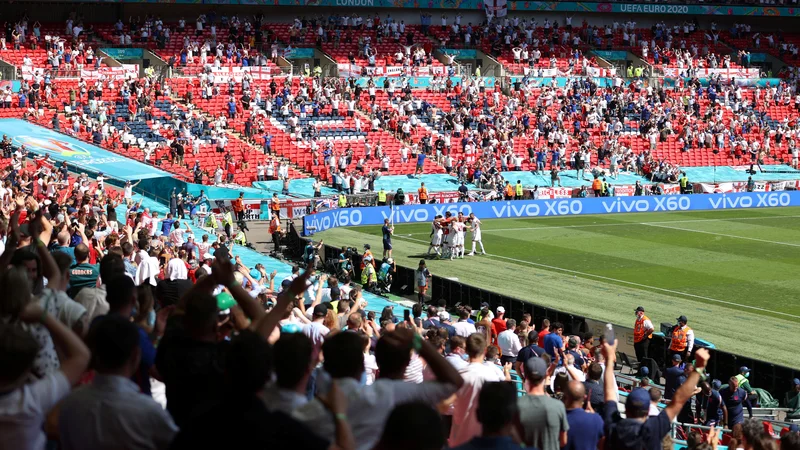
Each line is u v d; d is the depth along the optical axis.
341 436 5.64
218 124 62.25
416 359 10.83
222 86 67.56
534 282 39.09
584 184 66.75
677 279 40.09
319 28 76.62
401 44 79.50
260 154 61.34
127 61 69.38
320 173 62.00
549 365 14.70
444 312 20.86
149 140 59.06
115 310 7.20
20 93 58.94
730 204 65.62
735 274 41.28
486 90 76.00
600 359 18.33
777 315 33.75
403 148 65.88
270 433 5.15
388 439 4.80
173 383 6.57
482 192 61.91
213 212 48.84
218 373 6.56
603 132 73.62
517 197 62.12
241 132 64.25
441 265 42.91
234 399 5.27
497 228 55.06
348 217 54.88
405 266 40.00
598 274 41.16
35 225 8.88
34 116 57.28
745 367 23.28
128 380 5.96
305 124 66.81
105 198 41.88
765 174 72.62
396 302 34.50
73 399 5.82
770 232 54.00
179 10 75.44
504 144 68.81
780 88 82.56
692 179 70.56
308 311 16.48
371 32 79.31
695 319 32.84
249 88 67.50
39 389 5.61
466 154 67.31
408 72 74.94
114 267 9.30
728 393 20.84
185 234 42.72
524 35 83.69
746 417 21.62
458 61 80.38
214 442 5.11
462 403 9.10
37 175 43.38
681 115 76.81
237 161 60.03
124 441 5.75
